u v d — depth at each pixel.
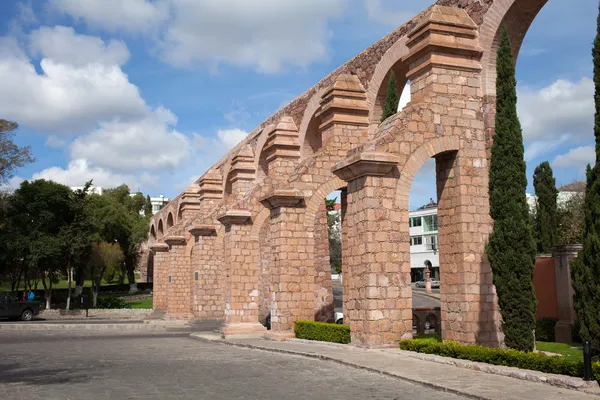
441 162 16.22
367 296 14.76
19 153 43.84
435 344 13.36
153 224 62.50
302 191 20.22
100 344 20.56
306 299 20.08
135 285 65.25
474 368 11.56
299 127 27.31
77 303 51.62
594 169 10.55
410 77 16.77
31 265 42.47
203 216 34.06
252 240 24.22
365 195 14.97
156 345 19.97
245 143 35.41
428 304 41.75
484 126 16.06
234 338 22.28
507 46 14.15
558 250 19.30
